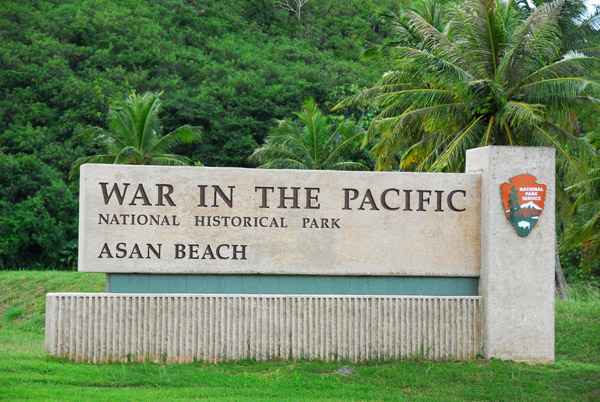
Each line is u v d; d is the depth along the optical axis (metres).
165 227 11.63
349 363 11.63
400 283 12.08
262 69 57.09
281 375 10.77
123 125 32.53
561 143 22.30
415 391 10.34
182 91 50.91
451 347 11.91
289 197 11.88
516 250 11.94
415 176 12.12
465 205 12.17
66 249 41.22
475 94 19.70
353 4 76.00
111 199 11.59
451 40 22.28
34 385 9.69
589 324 16.91
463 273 12.09
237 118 47.53
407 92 20.61
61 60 53.38
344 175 11.98
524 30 19.75
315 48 66.19
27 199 42.03
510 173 11.99
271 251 11.79
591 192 22.59
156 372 10.68
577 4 21.56
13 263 40.34
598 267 37.22
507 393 10.30
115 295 11.39
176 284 11.68
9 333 19.02
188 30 63.69
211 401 9.02
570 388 10.77
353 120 43.41
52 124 47.81
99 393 9.34
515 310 11.89
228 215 11.75
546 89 19.69
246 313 11.56
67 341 11.32
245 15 73.25
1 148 44.72
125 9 64.69
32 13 61.28
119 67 52.62
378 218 12.01
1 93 49.88
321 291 11.91
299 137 32.41
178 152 45.97
